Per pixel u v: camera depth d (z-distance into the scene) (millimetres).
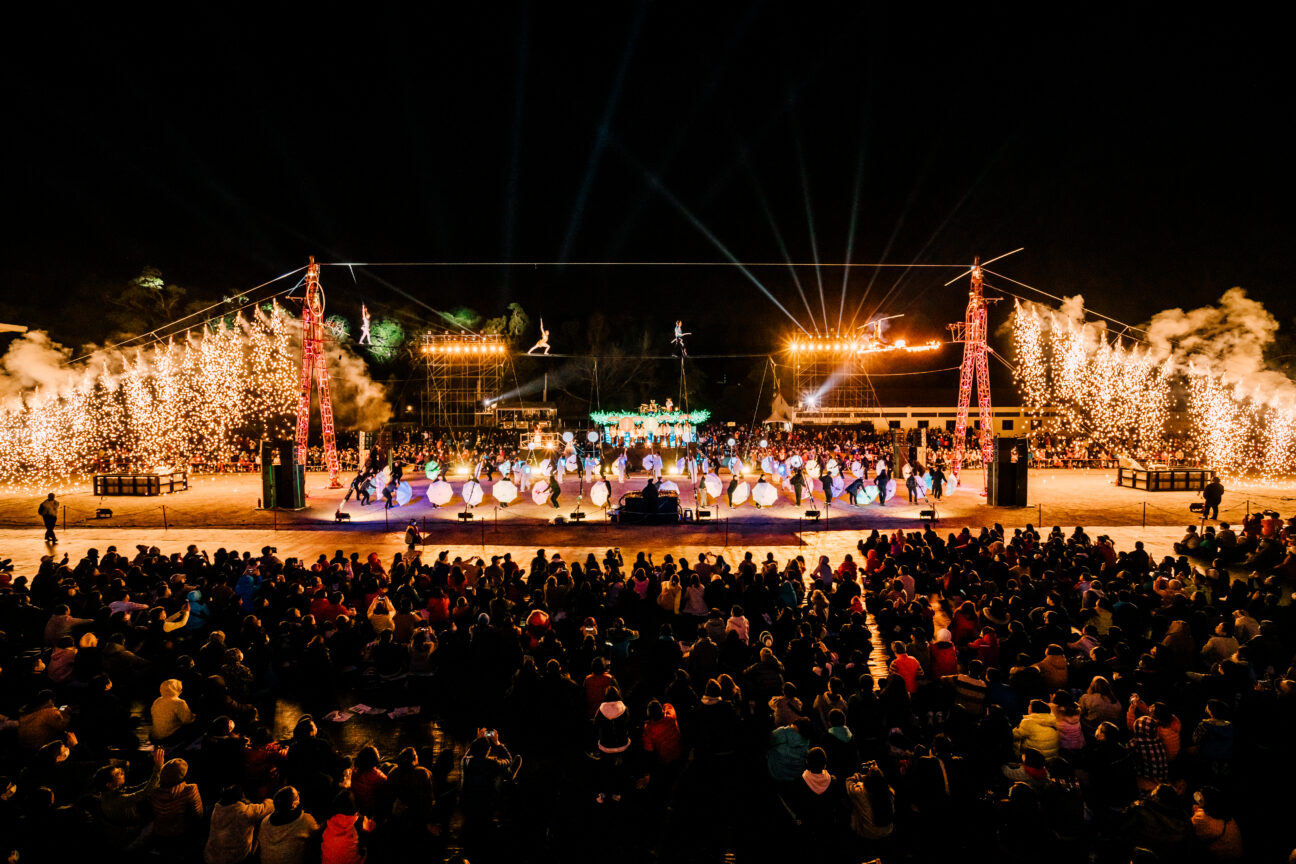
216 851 5785
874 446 43812
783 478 31281
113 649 9523
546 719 8773
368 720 9562
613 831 7121
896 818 7039
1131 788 6551
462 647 10148
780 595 12367
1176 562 13891
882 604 12102
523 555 19500
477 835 6691
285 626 10453
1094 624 10656
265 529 23172
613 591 12547
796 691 8766
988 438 31406
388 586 13258
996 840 6195
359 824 5758
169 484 31406
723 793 7758
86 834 5938
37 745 7438
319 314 31797
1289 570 14211
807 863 6539
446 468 39969
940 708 8539
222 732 7090
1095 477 37688
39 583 12367
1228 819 5844
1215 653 9383
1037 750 6781
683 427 48656
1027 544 15406
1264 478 34875
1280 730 7422
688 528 23234
